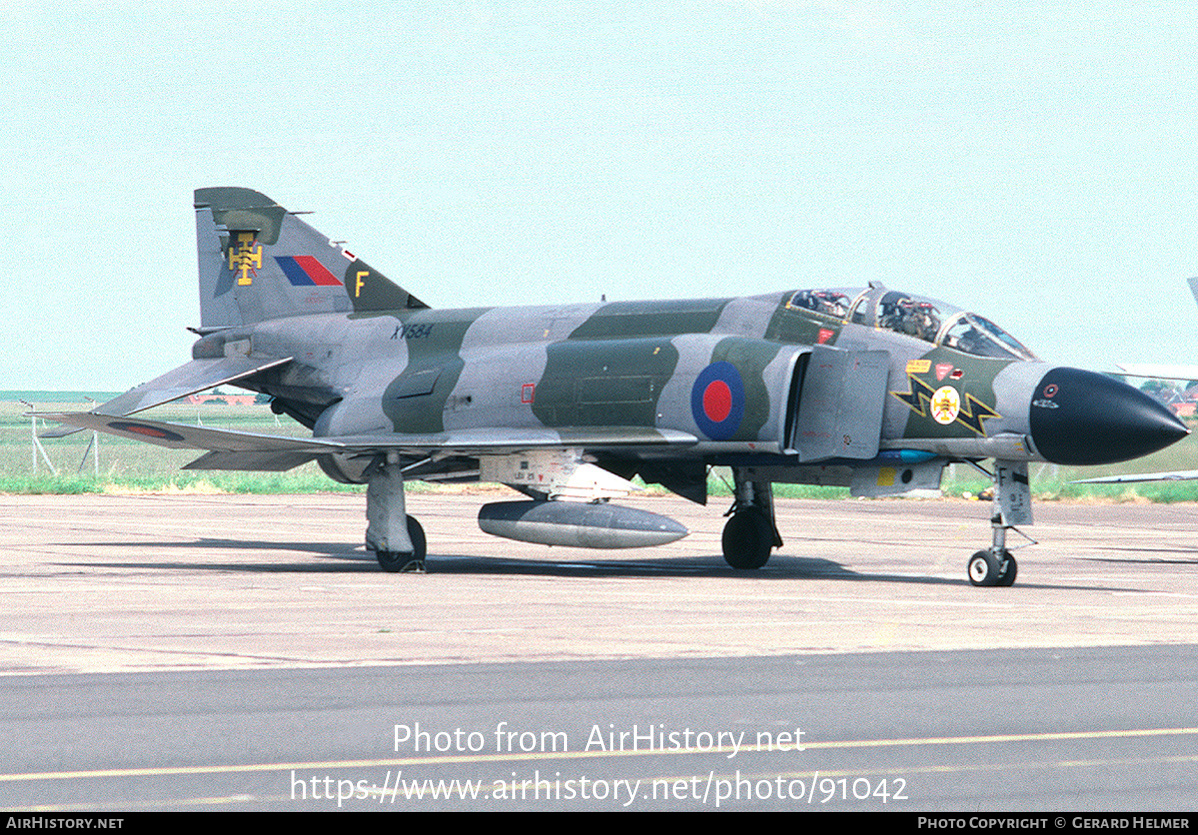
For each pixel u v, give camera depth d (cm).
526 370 7212
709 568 7256
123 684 3275
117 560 7194
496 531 6862
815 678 3394
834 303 6631
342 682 3309
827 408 6425
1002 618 4750
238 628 4347
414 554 6794
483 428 7275
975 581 6091
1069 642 4112
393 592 5606
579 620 4606
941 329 6306
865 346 6431
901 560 7806
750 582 6244
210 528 9925
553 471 6850
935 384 6181
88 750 2581
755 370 6456
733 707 3006
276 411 8794
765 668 3550
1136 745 2655
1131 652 3897
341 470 7400
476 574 6688
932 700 3105
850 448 6328
